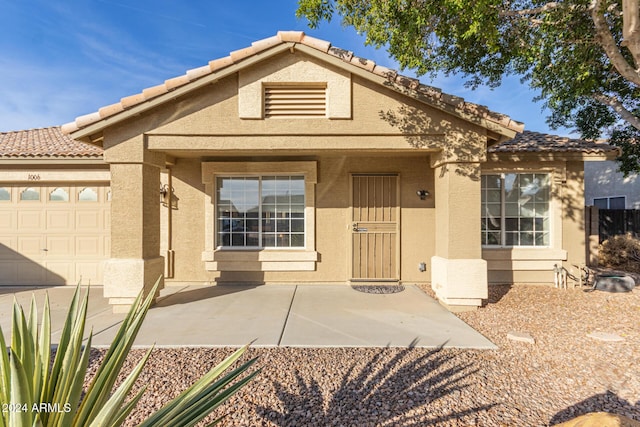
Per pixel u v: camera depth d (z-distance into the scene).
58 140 10.22
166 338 5.04
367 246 8.65
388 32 5.94
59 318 6.17
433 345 4.75
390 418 3.11
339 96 6.42
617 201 16.73
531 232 8.77
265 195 8.88
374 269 8.66
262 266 8.62
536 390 3.58
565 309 6.45
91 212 8.90
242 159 8.66
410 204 8.63
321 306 6.75
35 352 1.88
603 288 7.81
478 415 3.15
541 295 7.48
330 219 8.70
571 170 8.59
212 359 4.34
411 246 8.65
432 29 6.00
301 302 7.04
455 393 3.52
